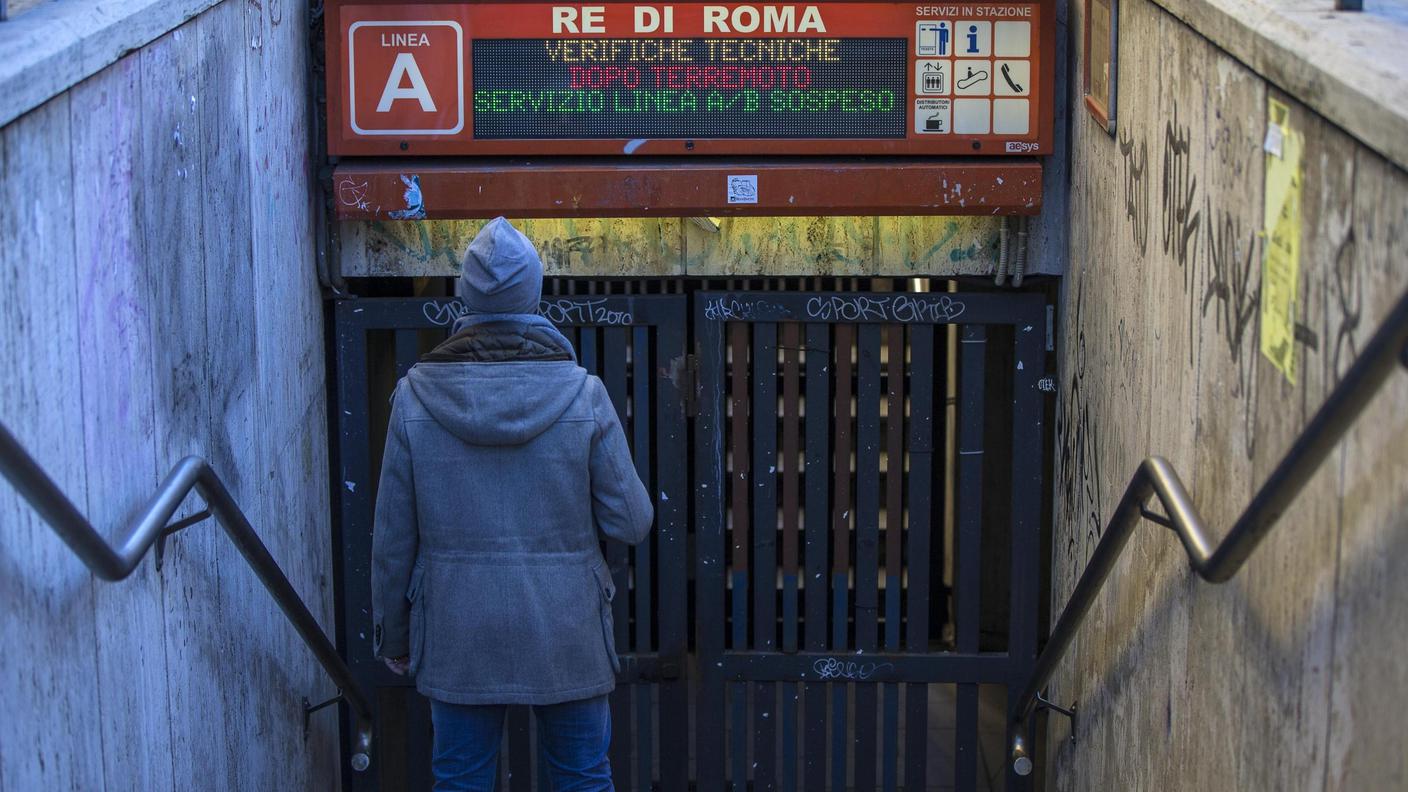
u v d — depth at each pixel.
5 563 2.02
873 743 4.95
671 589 4.86
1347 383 1.75
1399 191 1.84
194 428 3.04
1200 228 2.83
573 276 4.59
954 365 6.26
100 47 2.44
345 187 4.29
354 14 4.21
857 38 4.24
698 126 4.29
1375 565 1.91
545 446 3.37
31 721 2.10
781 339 4.76
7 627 2.02
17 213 2.11
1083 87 4.12
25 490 1.91
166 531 2.67
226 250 3.34
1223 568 2.26
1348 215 2.01
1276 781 2.30
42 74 2.17
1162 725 3.06
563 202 4.29
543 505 3.40
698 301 4.68
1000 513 6.16
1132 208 3.48
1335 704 2.05
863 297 4.65
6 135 2.07
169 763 2.81
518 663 3.42
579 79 4.25
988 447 6.11
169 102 2.90
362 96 4.25
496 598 3.40
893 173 4.29
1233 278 2.58
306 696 4.15
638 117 4.28
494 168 4.29
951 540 6.36
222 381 3.29
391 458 3.41
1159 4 3.16
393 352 5.37
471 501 3.39
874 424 4.76
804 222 4.54
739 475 4.83
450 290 6.31
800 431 6.06
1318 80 2.11
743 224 4.54
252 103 3.63
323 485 4.57
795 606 4.89
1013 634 4.82
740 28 4.23
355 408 4.66
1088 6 4.06
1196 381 2.83
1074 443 4.32
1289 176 2.27
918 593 4.86
